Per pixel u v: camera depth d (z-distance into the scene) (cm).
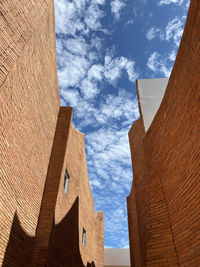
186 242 493
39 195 780
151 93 1176
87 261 1578
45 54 776
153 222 638
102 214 2427
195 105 465
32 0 588
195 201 464
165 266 548
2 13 451
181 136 544
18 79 545
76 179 1266
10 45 482
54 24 859
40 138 789
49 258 734
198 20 438
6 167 509
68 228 1040
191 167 487
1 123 470
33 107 690
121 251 2766
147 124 1055
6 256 522
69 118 1078
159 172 698
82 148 1489
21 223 617
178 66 568
